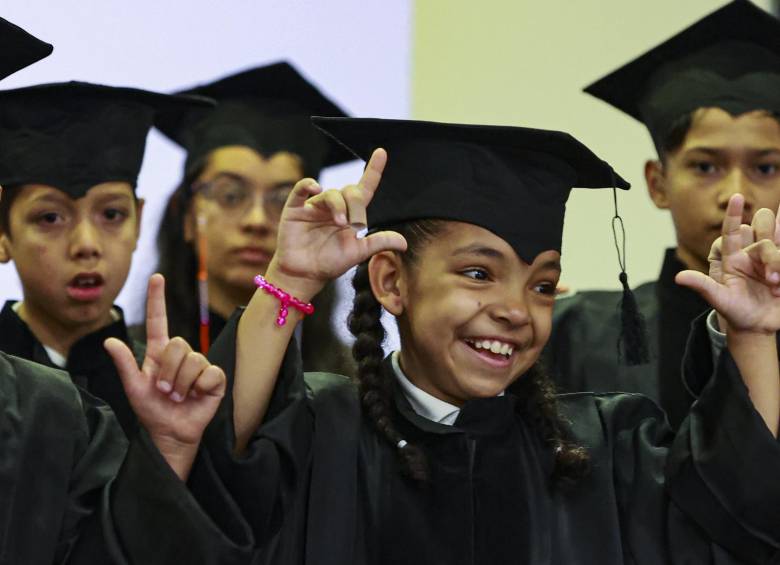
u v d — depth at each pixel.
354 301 5.77
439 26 10.30
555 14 10.40
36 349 6.89
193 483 5.03
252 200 8.14
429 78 10.26
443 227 5.45
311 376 5.66
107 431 5.52
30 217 6.80
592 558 5.36
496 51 10.34
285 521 5.24
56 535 5.20
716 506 5.23
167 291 8.13
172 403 5.00
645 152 10.22
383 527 5.31
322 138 8.63
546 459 5.54
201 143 8.31
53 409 5.43
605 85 7.55
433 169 5.54
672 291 7.21
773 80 7.02
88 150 6.90
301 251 5.16
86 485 5.31
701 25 7.14
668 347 7.14
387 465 5.41
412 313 5.46
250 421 5.14
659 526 5.41
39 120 6.90
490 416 5.48
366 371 5.58
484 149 5.54
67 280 6.78
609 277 10.10
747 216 6.82
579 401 5.83
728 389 5.22
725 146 6.88
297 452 5.20
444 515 5.32
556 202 5.58
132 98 7.07
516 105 10.32
